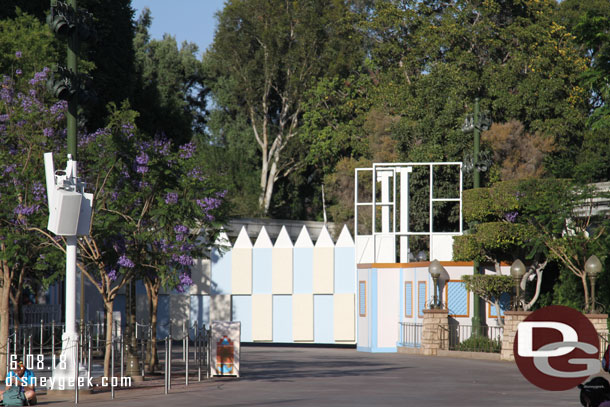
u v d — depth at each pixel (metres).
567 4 106.06
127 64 84.00
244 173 115.75
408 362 45.50
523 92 88.81
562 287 48.66
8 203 34.97
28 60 53.16
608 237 44.78
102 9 77.56
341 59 110.31
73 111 29.88
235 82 119.19
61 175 29.70
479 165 53.19
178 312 68.50
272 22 115.94
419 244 84.69
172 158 35.75
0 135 37.25
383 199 60.66
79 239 34.91
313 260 66.62
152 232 35.09
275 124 124.81
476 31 95.69
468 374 37.81
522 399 28.05
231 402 26.98
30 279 53.09
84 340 33.59
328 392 30.00
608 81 42.88
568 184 46.56
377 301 57.06
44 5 69.81
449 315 53.78
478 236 48.59
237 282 67.94
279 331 67.12
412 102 94.62
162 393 30.12
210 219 42.41
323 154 109.00
